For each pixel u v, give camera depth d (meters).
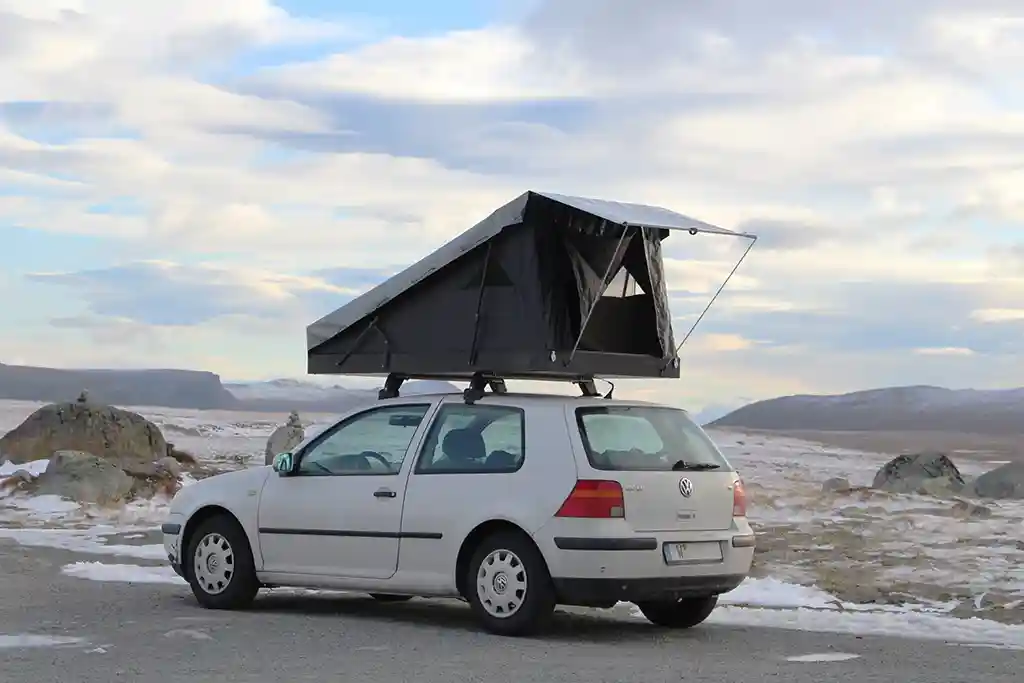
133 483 25.16
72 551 15.56
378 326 10.86
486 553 9.46
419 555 9.80
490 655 8.52
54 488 23.41
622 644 9.15
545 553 9.17
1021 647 9.08
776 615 10.52
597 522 9.07
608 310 10.80
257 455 42.84
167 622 9.95
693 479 9.56
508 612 9.34
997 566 13.89
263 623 9.98
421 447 10.02
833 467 45.19
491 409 9.85
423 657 8.42
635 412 9.77
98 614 10.37
